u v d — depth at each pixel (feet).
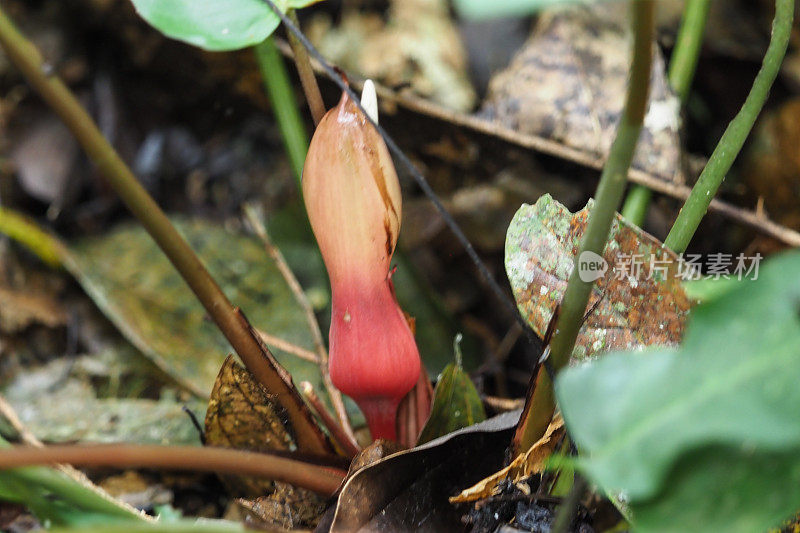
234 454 1.97
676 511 1.79
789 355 1.76
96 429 2.43
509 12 1.75
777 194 2.70
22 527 2.24
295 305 2.64
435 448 2.05
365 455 2.07
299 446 2.18
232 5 2.05
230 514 2.30
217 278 2.68
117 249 2.73
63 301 2.71
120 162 2.06
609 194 1.90
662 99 2.52
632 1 1.79
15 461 1.86
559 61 2.69
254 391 2.13
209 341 2.58
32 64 2.02
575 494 1.87
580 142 2.64
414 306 2.62
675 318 2.06
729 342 1.77
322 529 2.02
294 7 2.06
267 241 2.50
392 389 2.10
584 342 2.10
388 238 2.06
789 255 1.79
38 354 2.64
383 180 2.04
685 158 2.52
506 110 2.70
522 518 2.04
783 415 1.74
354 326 2.07
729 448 1.78
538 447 2.07
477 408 2.18
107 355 2.62
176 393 2.54
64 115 2.05
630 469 1.75
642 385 1.77
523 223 2.13
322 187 2.04
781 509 1.77
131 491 2.32
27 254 2.74
